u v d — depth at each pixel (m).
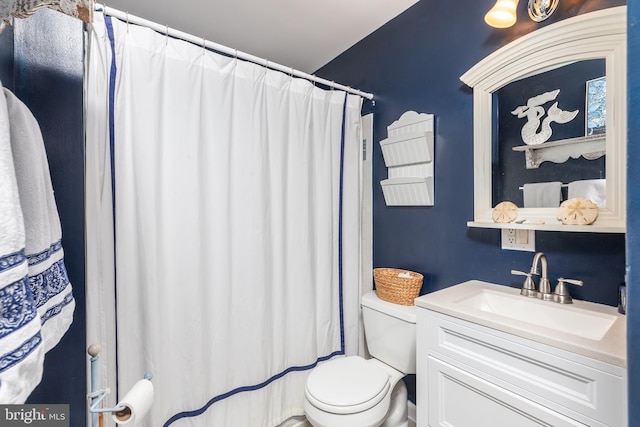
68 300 0.79
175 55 1.29
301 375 1.74
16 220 0.54
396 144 1.76
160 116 1.25
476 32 1.45
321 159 1.80
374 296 1.76
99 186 1.11
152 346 1.21
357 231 1.96
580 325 1.06
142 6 1.71
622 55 1.02
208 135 1.38
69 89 0.93
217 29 1.94
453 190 1.55
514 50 1.27
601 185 1.08
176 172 1.29
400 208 1.84
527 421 0.93
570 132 1.15
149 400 0.78
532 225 1.15
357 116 1.95
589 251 1.13
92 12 0.69
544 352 0.89
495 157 1.38
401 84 1.81
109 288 1.16
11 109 0.65
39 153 0.70
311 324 1.76
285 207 1.68
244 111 1.49
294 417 1.75
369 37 2.01
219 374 1.43
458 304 1.19
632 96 0.50
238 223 1.48
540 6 1.22
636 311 0.49
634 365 0.49
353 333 1.96
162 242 1.25
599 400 0.79
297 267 1.71
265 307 1.57
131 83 1.18
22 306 0.54
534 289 1.22
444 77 1.58
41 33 0.89
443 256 1.61
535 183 1.25
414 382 1.70
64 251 0.92
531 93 1.26
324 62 2.39
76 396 0.95
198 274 1.35
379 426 1.44
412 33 1.74
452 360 1.13
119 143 1.16
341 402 1.25
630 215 0.49
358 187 1.97
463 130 1.50
